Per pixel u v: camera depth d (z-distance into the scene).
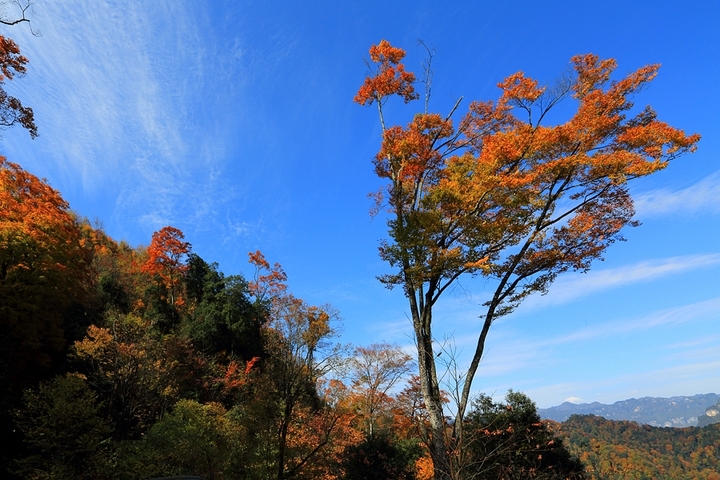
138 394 24.09
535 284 13.65
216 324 39.38
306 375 19.88
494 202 13.11
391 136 15.33
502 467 9.85
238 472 17.70
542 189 13.66
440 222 13.24
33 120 13.41
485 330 13.56
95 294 36.91
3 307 22.86
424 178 15.50
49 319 26.56
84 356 24.95
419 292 14.69
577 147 12.93
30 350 25.09
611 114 12.84
